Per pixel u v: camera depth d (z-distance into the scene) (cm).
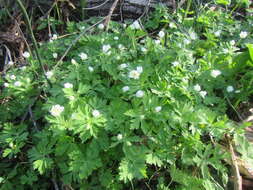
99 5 66
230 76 52
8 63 57
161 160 40
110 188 41
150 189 42
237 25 64
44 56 57
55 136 41
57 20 69
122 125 41
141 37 63
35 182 44
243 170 44
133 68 48
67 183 40
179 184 42
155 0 69
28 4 69
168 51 50
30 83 50
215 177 43
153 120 41
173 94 45
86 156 40
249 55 50
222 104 48
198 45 57
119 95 47
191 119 41
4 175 45
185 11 65
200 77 49
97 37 56
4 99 51
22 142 43
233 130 44
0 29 66
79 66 49
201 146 41
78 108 41
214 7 70
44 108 43
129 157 39
